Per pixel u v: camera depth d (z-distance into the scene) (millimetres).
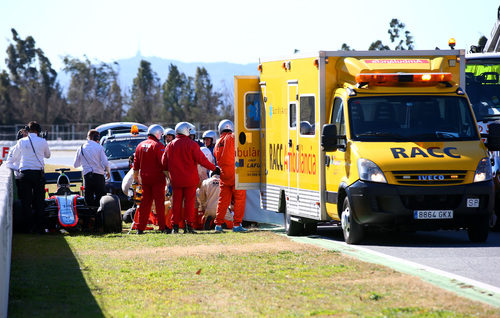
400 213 22469
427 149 23109
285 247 22141
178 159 27984
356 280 16531
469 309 13484
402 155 22828
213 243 23938
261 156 29359
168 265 19578
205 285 16766
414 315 13188
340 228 30859
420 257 20266
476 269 18219
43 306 14977
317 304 14430
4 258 13984
